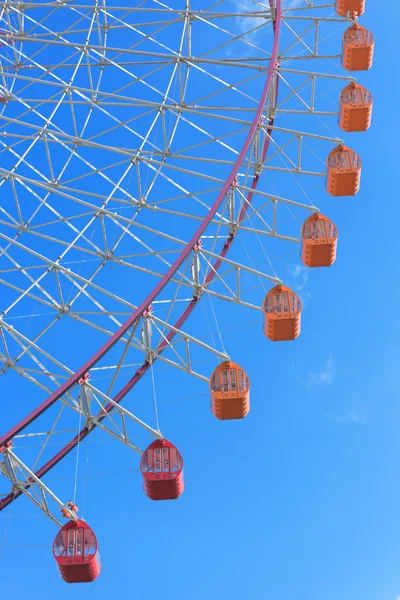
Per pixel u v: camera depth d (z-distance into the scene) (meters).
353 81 36.56
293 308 30.77
